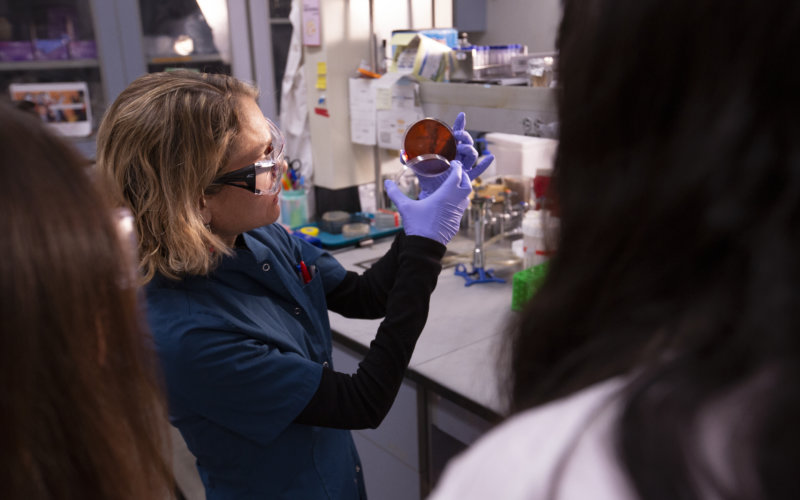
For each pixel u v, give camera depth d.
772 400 0.27
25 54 2.49
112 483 0.45
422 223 1.12
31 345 0.39
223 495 1.11
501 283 2.06
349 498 1.21
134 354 0.48
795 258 0.27
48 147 0.42
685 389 0.30
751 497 0.26
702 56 0.30
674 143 0.32
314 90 2.60
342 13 2.48
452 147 1.32
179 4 2.68
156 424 0.52
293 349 1.09
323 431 1.16
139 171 0.96
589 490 0.29
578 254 0.38
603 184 0.35
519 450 0.33
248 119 1.04
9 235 0.39
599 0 0.35
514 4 2.96
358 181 2.71
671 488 0.27
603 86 0.34
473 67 2.31
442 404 1.53
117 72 2.65
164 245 1.00
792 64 0.27
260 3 2.80
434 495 0.35
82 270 0.42
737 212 0.29
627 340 0.34
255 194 1.05
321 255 1.34
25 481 0.41
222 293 1.04
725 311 0.30
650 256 0.33
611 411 0.31
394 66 2.42
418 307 1.08
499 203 2.37
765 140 0.28
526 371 0.41
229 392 0.99
